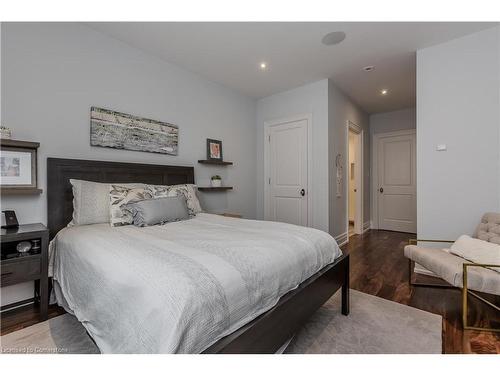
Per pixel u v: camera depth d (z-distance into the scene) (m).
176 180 3.02
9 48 1.88
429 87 2.63
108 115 2.43
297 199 3.88
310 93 3.70
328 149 3.52
